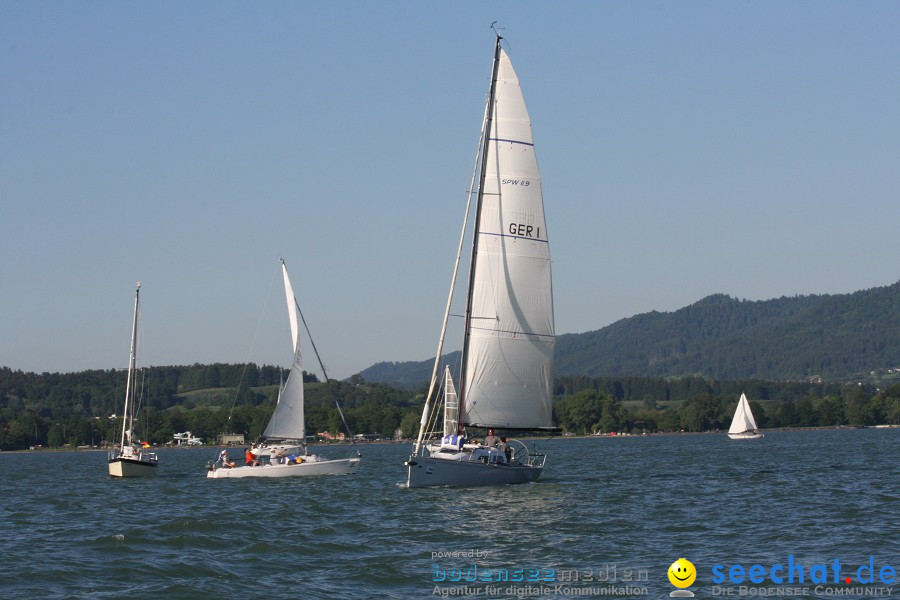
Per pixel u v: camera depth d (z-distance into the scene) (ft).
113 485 252.01
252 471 247.70
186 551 124.06
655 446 543.39
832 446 461.78
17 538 140.97
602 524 142.00
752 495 184.75
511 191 180.04
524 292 180.34
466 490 177.99
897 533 131.23
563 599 97.19
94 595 99.66
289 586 102.83
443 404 193.47
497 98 180.14
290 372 255.91
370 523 145.69
